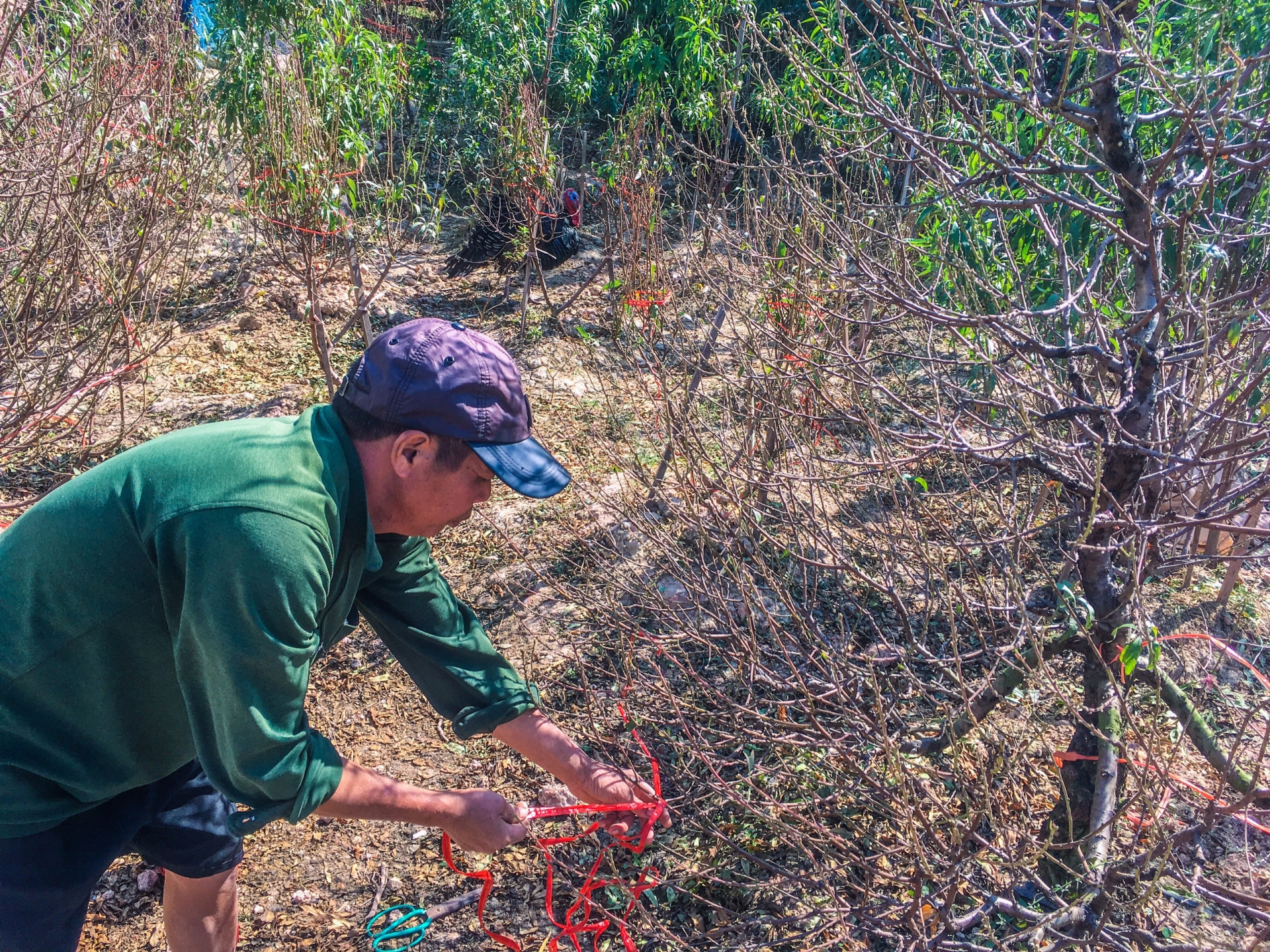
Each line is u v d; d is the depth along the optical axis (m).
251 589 1.15
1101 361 2.14
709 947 2.15
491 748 2.83
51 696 1.36
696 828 2.45
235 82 4.89
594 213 7.29
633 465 3.70
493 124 6.59
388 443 1.28
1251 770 2.17
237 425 1.28
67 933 1.59
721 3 6.24
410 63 7.33
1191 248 1.96
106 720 1.41
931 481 3.31
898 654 2.34
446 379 1.25
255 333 5.54
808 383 2.44
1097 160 2.17
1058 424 2.69
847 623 3.04
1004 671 2.23
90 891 1.59
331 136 4.74
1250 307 1.83
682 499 3.12
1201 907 2.16
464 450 1.29
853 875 2.19
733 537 2.69
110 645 1.31
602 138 7.52
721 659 2.97
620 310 5.28
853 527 2.76
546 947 2.17
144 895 2.32
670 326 4.20
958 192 2.10
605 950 2.18
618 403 4.45
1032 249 3.17
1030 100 1.86
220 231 6.36
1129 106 2.52
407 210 7.02
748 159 4.71
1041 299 3.02
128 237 4.27
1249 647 3.13
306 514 1.19
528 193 5.83
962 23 2.32
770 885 2.04
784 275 3.30
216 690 1.22
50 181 3.66
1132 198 1.90
